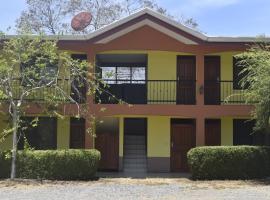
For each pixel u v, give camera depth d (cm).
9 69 1994
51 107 2241
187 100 2500
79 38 2314
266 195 1617
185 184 1944
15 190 1739
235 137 2536
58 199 1552
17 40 2017
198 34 2322
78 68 2117
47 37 2197
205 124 2541
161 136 2505
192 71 2523
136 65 2761
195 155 2127
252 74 2156
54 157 2038
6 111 2228
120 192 1706
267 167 2159
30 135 2506
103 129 2523
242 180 2088
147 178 2195
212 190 1756
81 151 2070
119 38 2350
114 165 2497
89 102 2308
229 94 2481
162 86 2502
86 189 1775
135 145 2572
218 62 2525
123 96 2588
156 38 2353
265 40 2289
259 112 2098
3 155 2045
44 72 2097
